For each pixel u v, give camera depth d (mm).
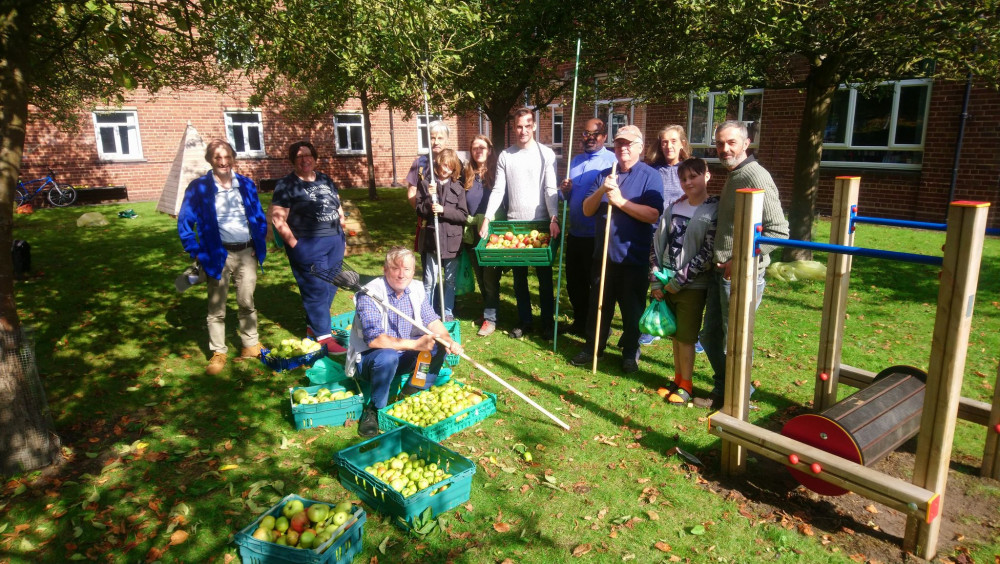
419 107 10500
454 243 6109
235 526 3312
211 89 19266
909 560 3016
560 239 6184
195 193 5152
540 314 6871
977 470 3803
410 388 4574
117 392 4988
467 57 7480
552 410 4629
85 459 3982
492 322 6328
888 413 3373
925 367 5289
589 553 3084
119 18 3945
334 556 2893
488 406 4488
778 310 7039
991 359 5449
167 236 12133
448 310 6285
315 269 5496
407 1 4699
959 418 3898
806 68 12758
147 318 6926
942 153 11266
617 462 3932
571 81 9195
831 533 3240
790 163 13477
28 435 3805
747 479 3748
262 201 17219
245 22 5098
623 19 7516
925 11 5672
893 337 6074
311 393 4699
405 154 23391
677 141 5863
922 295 7496
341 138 22078
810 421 3295
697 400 4672
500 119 9836
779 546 3135
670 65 7586
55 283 8469
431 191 5754
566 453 4035
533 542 3166
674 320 4629
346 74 6410
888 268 8773
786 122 13375
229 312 7148
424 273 6312
